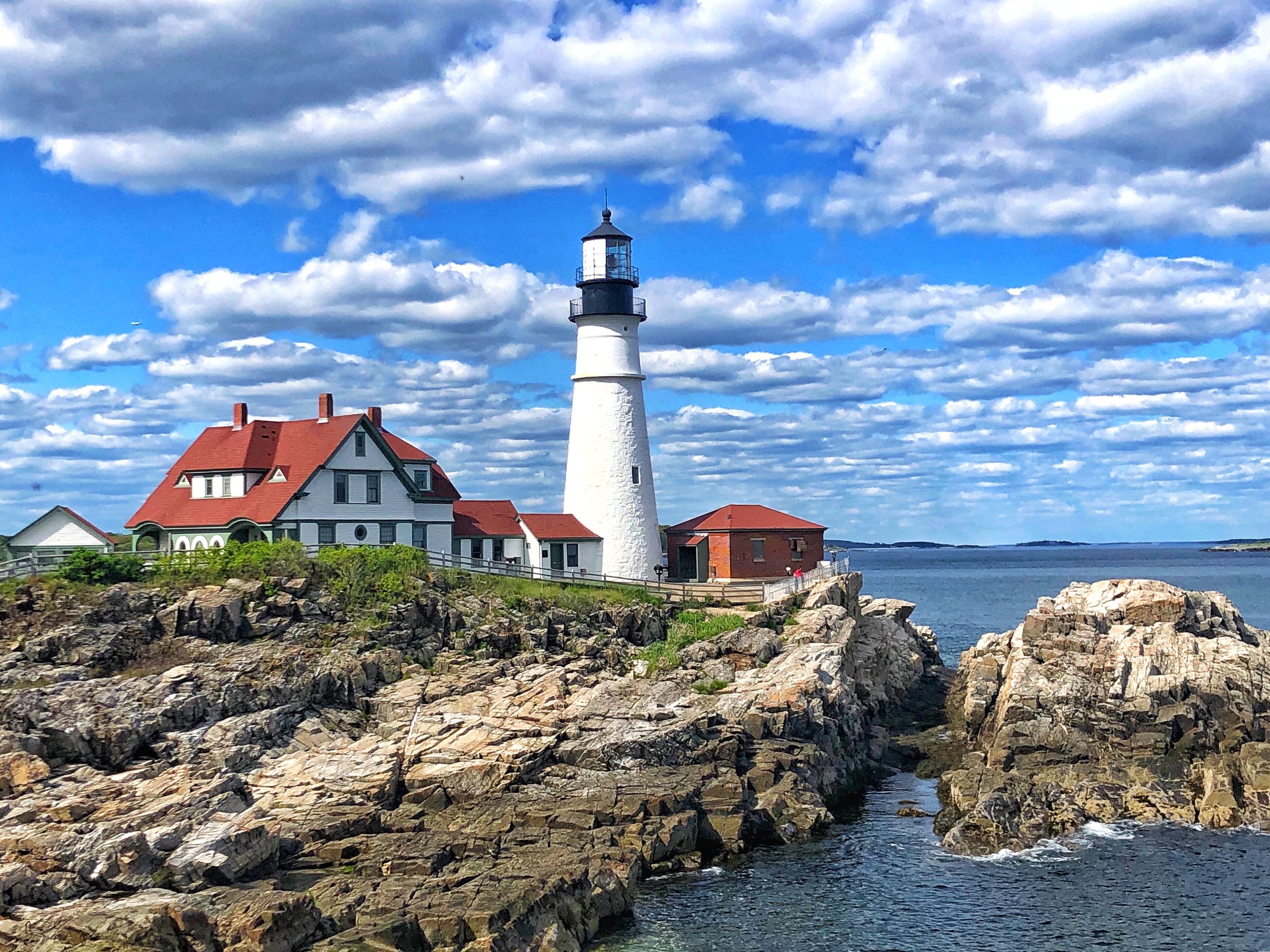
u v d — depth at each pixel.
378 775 43.12
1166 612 58.19
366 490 65.00
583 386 74.62
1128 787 47.09
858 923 36.22
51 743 41.97
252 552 55.97
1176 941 34.94
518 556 72.56
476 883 34.09
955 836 42.81
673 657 55.56
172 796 38.66
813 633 59.38
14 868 31.92
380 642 53.34
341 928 31.61
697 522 79.38
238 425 69.25
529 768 44.12
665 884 39.34
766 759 46.75
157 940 29.06
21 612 49.12
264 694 47.84
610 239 74.38
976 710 56.97
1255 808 45.22
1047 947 34.66
